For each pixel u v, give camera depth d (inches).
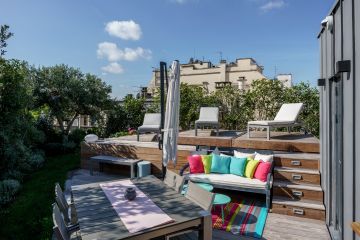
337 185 153.2
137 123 599.2
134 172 287.6
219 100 489.7
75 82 568.7
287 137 300.5
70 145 482.9
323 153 198.4
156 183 155.7
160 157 288.4
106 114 624.1
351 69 107.3
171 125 191.2
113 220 103.7
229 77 903.1
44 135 442.9
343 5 123.2
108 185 151.2
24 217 195.8
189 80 954.7
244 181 211.5
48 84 548.1
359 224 81.1
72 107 584.7
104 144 325.4
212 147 295.4
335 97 156.7
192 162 241.1
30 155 357.1
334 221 164.1
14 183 252.5
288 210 192.1
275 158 236.5
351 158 107.8
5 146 292.4
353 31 104.3
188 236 123.0
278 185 208.5
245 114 461.4
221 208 182.1
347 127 116.1
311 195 198.1
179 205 119.2
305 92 416.5
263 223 175.8
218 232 164.4
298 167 228.4
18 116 321.1
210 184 217.5
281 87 436.5
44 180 298.2
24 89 314.3
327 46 175.8
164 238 111.0
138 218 105.1
